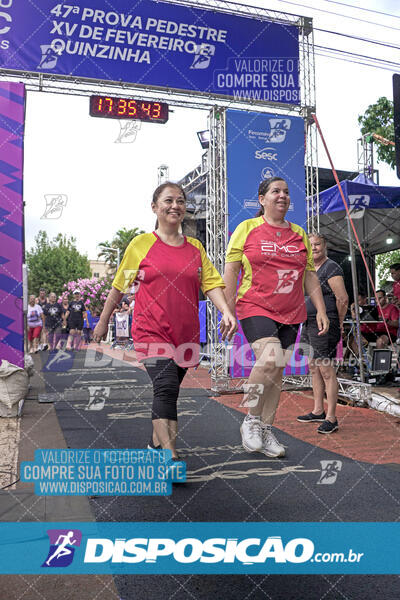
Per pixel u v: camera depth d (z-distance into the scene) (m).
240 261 3.16
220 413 4.55
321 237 4.06
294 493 2.32
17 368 4.33
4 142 5.06
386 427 3.92
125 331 14.82
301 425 4.04
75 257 23.30
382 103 12.14
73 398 5.40
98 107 6.03
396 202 6.73
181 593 1.48
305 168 6.83
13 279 4.95
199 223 11.09
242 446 3.27
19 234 5.01
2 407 4.27
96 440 3.38
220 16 6.46
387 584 1.53
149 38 6.20
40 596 1.46
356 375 6.48
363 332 7.29
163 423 2.56
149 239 2.75
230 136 6.27
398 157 4.25
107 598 1.44
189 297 2.71
